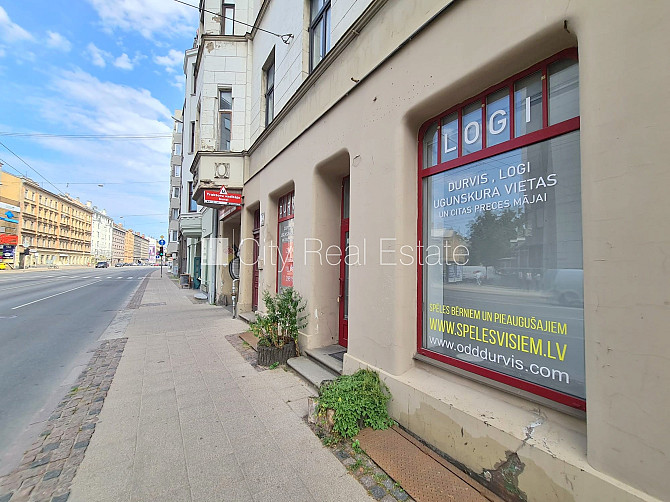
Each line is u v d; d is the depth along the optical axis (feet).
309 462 8.51
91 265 266.57
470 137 9.32
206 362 16.83
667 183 4.93
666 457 4.81
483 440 7.34
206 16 30.86
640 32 5.25
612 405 5.41
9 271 134.62
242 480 7.86
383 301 10.82
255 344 19.90
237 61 29.04
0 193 159.74
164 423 10.61
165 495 7.37
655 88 5.08
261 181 23.90
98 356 18.29
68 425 10.58
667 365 4.85
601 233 5.62
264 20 25.49
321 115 15.23
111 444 9.45
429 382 9.40
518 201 8.07
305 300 16.83
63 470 8.30
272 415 11.08
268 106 26.04
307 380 13.83
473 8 8.23
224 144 30.55
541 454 6.27
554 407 6.77
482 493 7.08
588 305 5.80
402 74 10.44
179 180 117.19
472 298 9.09
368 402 9.90
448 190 9.98
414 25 10.11
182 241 100.73
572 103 7.12
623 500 5.15
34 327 26.50
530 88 7.90
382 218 11.05
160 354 18.33
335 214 16.98
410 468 7.95
